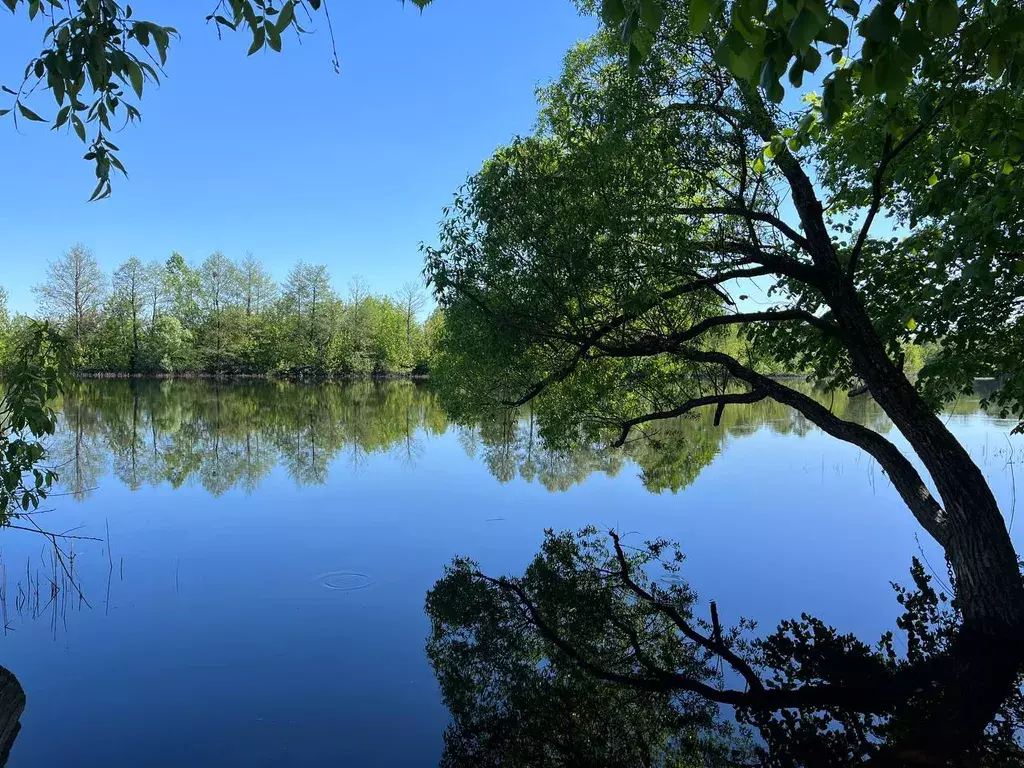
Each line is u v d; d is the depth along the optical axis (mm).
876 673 5539
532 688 5301
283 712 4730
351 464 17062
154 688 5105
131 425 24875
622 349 8031
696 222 7945
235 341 61938
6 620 6465
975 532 6102
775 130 6977
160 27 2354
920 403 6629
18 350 5219
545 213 7855
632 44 2148
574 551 9281
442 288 8758
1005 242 5359
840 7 2326
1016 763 4082
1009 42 3205
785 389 7840
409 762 4160
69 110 2449
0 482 4988
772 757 4277
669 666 5766
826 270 7176
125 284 56656
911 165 6582
